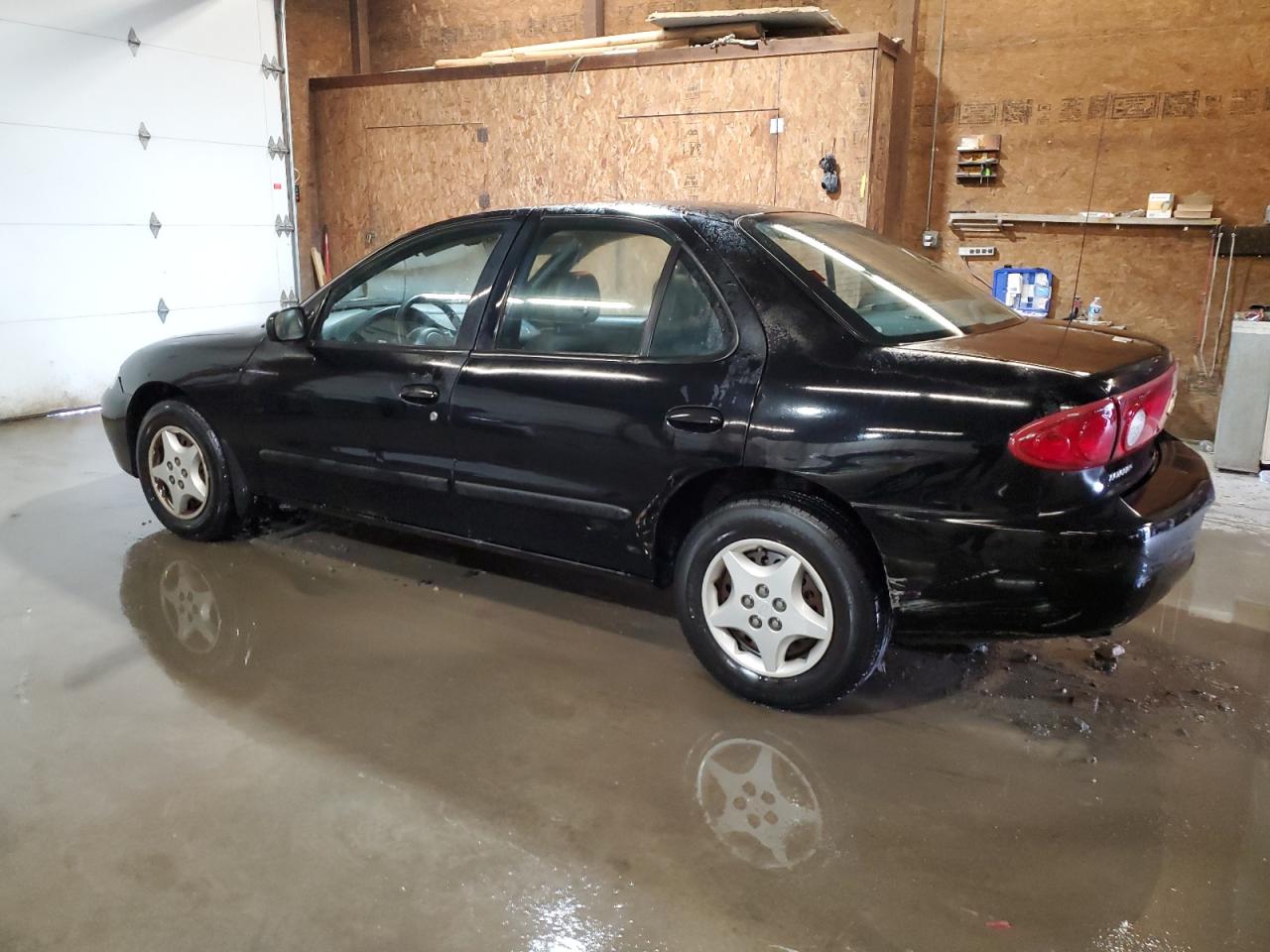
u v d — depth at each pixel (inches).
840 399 98.1
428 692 112.1
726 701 110.7
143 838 85.3
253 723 104.9
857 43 234.8
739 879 80.7
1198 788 93.8
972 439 92.4
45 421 261.7
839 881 80.4
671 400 107.2
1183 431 252.2
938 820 88.7
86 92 265.6
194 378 152.1
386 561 153.9
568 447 115.3
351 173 323.0
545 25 319.9
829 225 126.5
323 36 339.6
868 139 238.8
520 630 129.4
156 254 290.0
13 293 258.1
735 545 106.5
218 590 141.8
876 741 102.3
